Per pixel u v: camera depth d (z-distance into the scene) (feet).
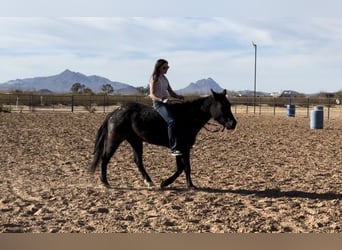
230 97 192.03
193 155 46.34
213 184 31.40
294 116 126.00
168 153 47.42
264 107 192.44
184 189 29.58
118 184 31.12
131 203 25.53
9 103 158.51
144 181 31.07
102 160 29.76
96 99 172.14
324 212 23.98
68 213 23.25
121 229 20.42
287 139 63.10
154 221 21.83
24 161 40.60
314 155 47.03
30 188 29.48
